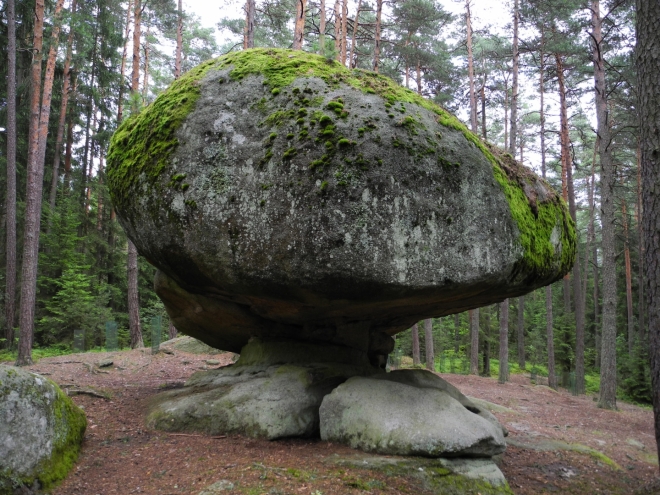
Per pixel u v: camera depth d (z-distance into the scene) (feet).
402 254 13.50
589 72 53.06
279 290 14.25
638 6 16.02
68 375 28.81
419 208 13.71
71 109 70.03
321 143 13.87
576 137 103.60
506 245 14.71
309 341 21.40
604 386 41.16
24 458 12.05
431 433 14.80
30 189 39.63
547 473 18.39
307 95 14.87
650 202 15.29
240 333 21.95
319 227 13.37
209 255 14.38
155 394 21.30
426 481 13.61
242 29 70.79
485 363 70.74
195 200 14.44
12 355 45.21
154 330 42.57
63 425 13.89
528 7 58.59
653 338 15.17
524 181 16.98
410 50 65.05
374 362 23.73
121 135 17.29
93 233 68.39
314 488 12.44
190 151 14.87
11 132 45.21
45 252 61.46
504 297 18.48
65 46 64.85
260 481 12.60
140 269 71.77
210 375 21.15
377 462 14.14
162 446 15.34
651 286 15.21
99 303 60.44
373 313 19.16
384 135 14.03
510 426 26.25
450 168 14.25
